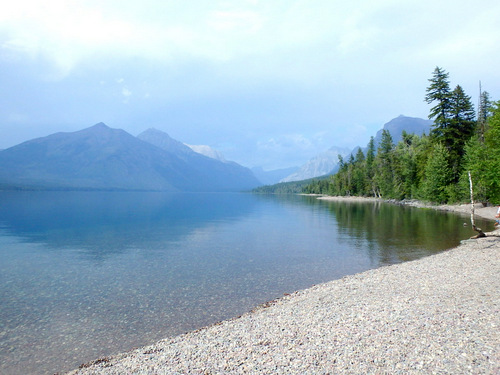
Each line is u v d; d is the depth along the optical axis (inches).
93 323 503.5
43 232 1688.0
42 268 879.1
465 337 335.0
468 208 2337.6
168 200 7140.8
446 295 495.5
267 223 2075.5
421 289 546.3
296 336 379.6
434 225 1631.4
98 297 629.9
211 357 341.1
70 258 1013.2
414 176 3742.6
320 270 817.5
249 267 865.5
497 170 1605.6
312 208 3631.9
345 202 5049.2
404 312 429.1
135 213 3122.5
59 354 406.6
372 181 5600.4
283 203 5344.5
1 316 535.2
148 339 444.8
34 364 383.2
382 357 306.7
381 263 871.7
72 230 1771.7
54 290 677.9
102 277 778.2
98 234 1594.5
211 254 1053.8
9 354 408.2
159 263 929.5
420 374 272.2
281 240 1331.2
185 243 1293.1
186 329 474.3
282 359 320.8
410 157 3858.3
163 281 737.6
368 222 1923.0
